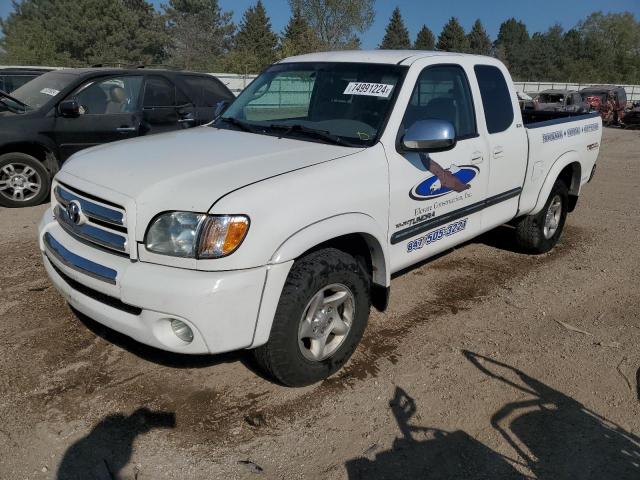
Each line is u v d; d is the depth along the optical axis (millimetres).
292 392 3357
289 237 2990
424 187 3906
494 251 6004
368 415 3189
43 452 2807
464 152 4262
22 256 5281
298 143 3691
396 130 3729
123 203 2941
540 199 5434
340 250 3455
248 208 2871
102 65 8703
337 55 4430
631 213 7855
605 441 3064
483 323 4344
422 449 2947
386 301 3787
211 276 2811
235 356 3697
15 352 3627
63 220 3412
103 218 3062
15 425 2977
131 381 3385
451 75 4312
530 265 5637
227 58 44188
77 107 7086
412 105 3900
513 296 4867
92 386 3318
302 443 2951
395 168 3656
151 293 2812
